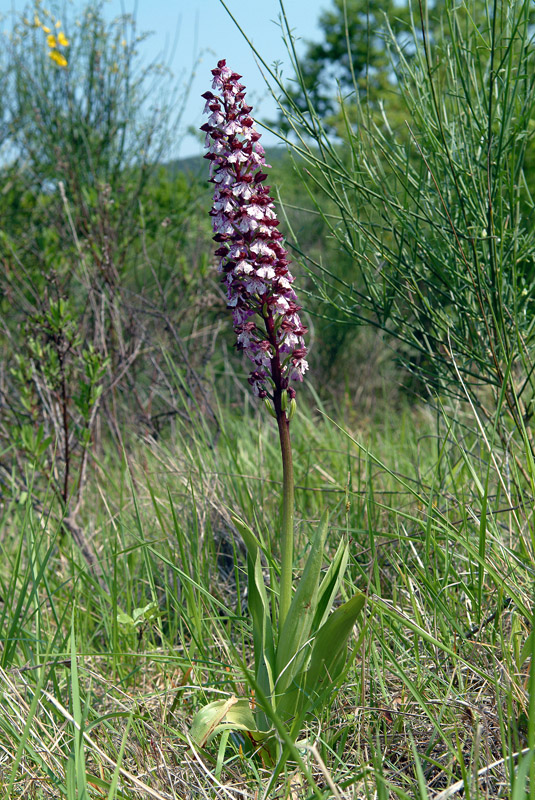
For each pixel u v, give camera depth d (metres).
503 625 2.54
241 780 2.12
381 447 5.24
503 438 3.17
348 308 3.50
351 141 3.22
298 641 2.16
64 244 6.78
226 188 2.08
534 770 1.61
